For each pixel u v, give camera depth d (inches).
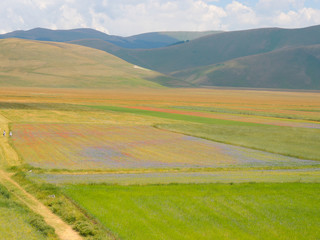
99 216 1011.3
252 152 2299.5
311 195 1274.6
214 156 2139.5
